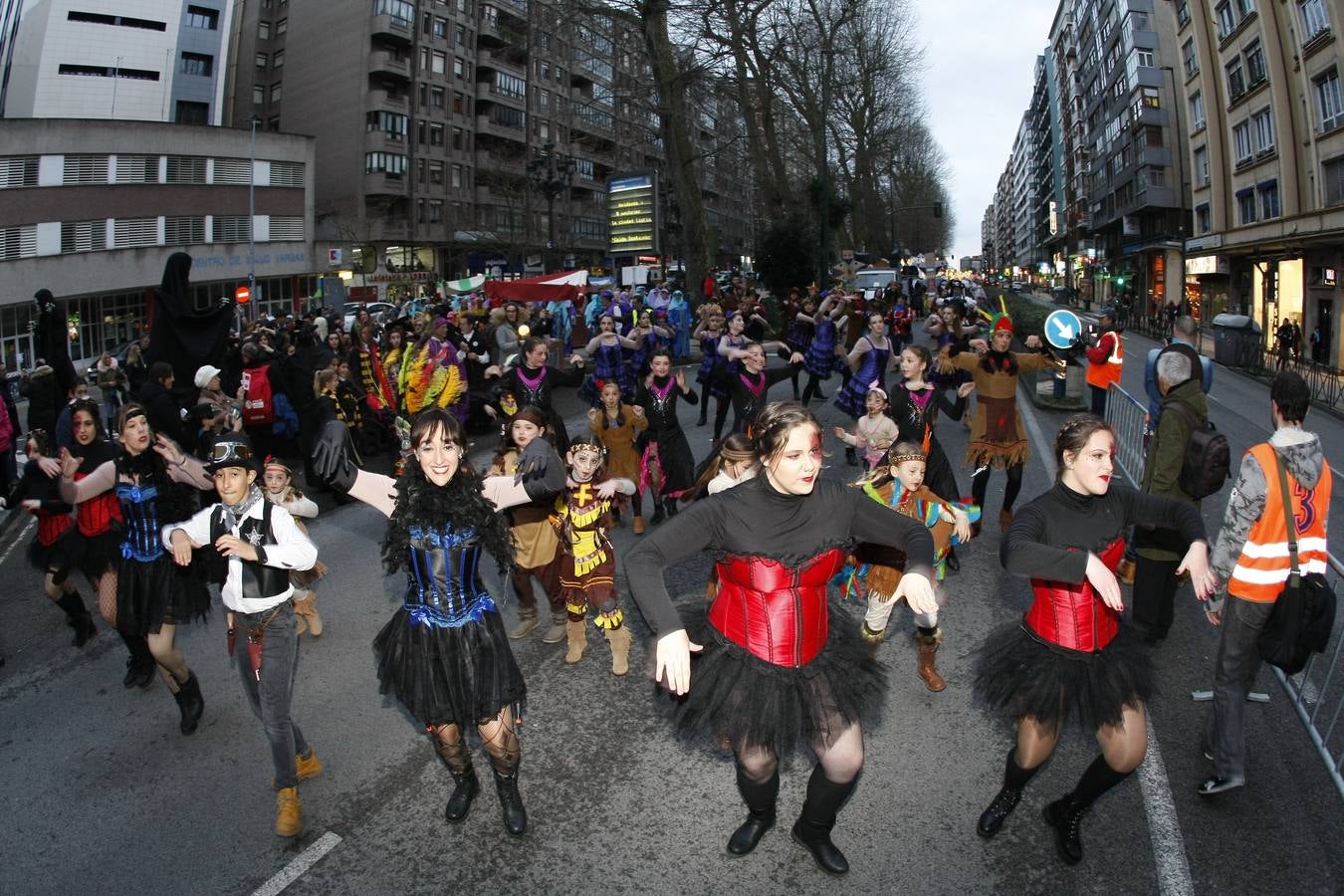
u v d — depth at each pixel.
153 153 39.72
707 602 3.86
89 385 19.36
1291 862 3.54
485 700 3.54
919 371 7.02
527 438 5.74
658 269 46.84
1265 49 32.59
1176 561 5.48
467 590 3.59
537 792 4.22
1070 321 13.55
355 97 57.69
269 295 46.84
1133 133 57.72
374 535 8.74
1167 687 5.07
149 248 39.78
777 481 3.02
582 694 5.25
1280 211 32.72
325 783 4.37
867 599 4.95
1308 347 30.83
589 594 5.36
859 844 3.74
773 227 36.62
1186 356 5.73
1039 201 128.50
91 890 3.61
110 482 4.88
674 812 4.02
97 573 5.39
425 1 59.41
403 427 6.86
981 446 7.76
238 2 60.03
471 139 64.38
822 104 38.38
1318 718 4.70
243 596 3.88
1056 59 99.19
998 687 3.51
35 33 53.12
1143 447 9.77
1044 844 3.70
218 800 4.25
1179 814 3.88
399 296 42.38
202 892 3.58
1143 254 58.81
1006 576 7.02
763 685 3.03
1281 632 3.68
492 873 3.63
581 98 74.44
